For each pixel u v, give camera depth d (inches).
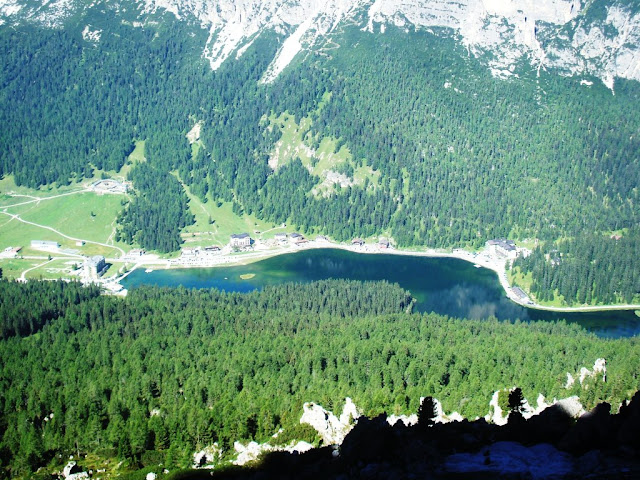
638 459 6402.6
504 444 7253.9
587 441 7032.5
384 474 7126.0
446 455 7421.3
